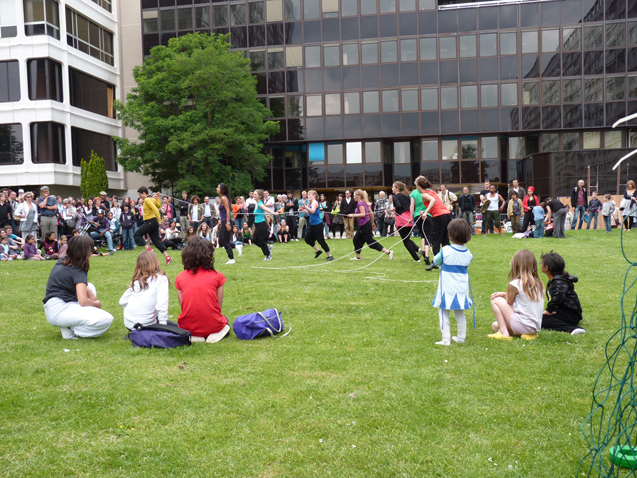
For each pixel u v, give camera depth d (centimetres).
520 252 517
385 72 3231
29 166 2700
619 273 906
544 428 315
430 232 1055
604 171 2900
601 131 3095
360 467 274
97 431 316
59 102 2772
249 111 2927
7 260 1329
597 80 3048
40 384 392
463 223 479
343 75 3269
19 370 424
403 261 1131
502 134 3200
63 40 2816
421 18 3189
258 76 3325
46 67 2694
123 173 3434
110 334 553
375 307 670
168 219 1744
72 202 1622
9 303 719
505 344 491
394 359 448
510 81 3122
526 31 3103
